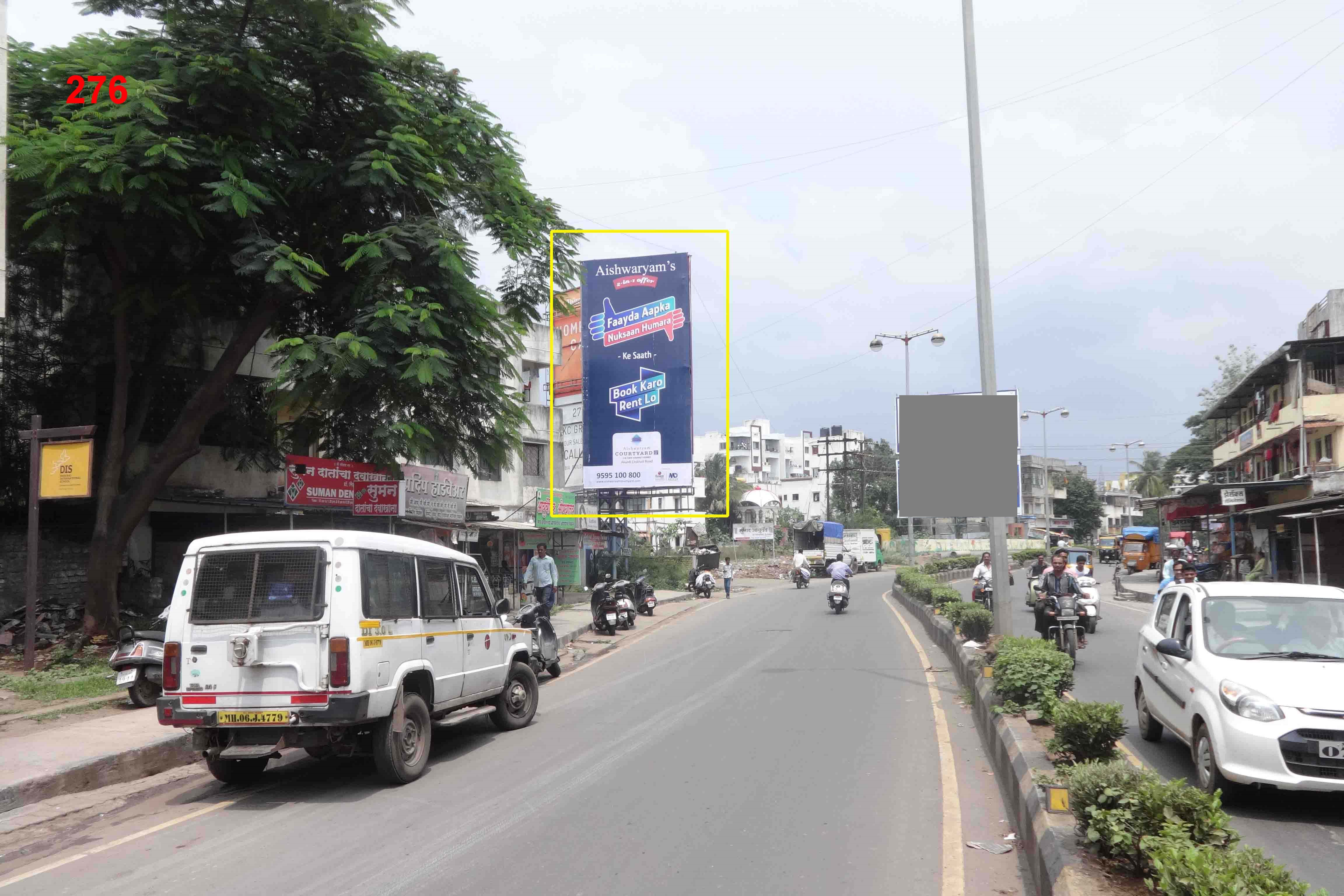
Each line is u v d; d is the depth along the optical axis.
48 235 12.84
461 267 13.64
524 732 9.87
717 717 10.19
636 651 18.08
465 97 15.87
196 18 13.80
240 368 19.23
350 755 7.79
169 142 12.26
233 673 7.30
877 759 8.03
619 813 6.45
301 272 13.38
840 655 15.87
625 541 33.91
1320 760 6.04
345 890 5.06
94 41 14.32
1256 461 43.34
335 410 15.17
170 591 19.17
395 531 19.14
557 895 4.88
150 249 14.20
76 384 17.08
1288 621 7.36
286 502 14.42
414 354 13.02
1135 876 4.13
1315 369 34.59
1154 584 41.50
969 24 12.80
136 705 11.32
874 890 4.89
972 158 12.59
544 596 20.12
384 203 14.54
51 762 8.33
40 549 16.47
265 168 13.73
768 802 6.67
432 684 8.35
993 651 11.54
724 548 62.22
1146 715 8.54
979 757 8.12
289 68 14.23
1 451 16.17
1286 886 3.20
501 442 16.03
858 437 115.44
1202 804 4.13
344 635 7.23
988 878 5.07
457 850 5.71
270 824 6.56
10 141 12.22
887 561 68.75
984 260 12.41
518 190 15.98
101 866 5.73
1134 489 86.88
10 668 13.34
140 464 18.16
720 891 4.91
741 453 104.38
